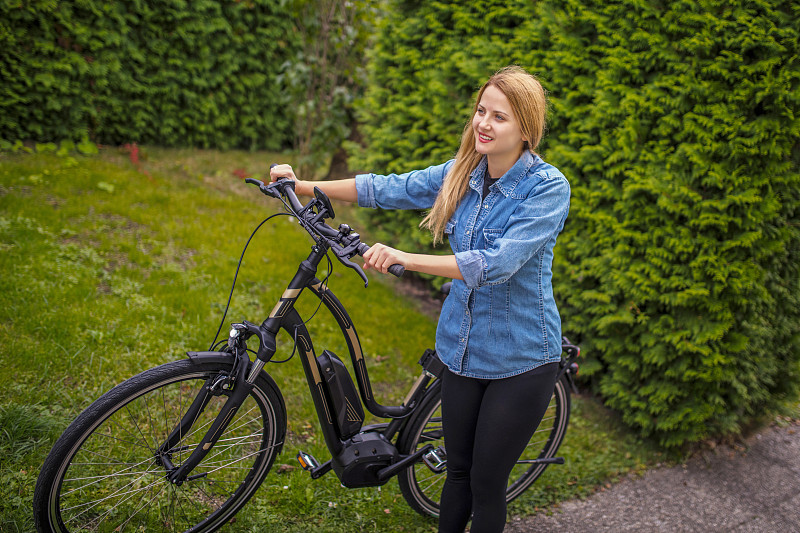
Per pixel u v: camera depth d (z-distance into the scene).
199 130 7.18
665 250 3.17
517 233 1.83
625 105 3.25
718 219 3.03
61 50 5.93
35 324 3.16
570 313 3.70
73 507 2.16
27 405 2.64
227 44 7.00
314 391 2.25
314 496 2.59
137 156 6.20
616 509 2.87
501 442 2.01
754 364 3.23
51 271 3.72
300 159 6.35
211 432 2.07
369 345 3.89
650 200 3.31
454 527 2.23
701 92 3.03
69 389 2.84
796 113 2.94
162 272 4.09
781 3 2.95
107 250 4.21
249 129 7.46
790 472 3.22
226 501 2.36
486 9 4.13
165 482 2.25
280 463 2.77
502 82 1.85
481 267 1.76
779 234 3.06
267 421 2.28
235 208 5.54
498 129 1.85
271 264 4.53
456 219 2.07
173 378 1.98
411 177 2.25
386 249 1.76
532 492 2.88
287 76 6.22
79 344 3.11
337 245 1.88
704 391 3.20
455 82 4.36
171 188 5.67
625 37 3.32
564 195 1.88
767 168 2.97
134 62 6.57
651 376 3.35
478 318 2.03
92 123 6.43
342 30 6.29
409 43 4.67
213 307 3.81
